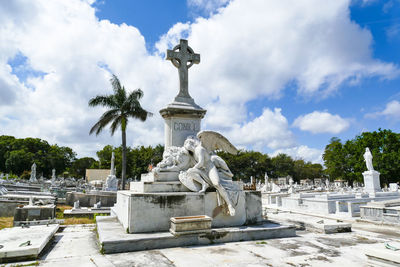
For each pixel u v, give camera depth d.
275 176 65.94
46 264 4.07
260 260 4.28
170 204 5.79
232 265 4.02
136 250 4.85
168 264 4.05
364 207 9.44
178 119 7.73
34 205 10.95
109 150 61.88
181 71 8.26
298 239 5.87
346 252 4.79
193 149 6.70
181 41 8.41
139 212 5.50
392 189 23.05
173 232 5.16
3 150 59.94
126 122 20.83
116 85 20.83
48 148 65.75
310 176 75.56
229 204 6.15
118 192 7.70
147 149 45.91
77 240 5.93
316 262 4.20
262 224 6.57
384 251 3.53
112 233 5.36
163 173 6.39
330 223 6.95
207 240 5.41
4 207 13.48
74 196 18.22
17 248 4.29
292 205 14.18
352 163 38.59
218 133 7.05
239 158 57.84
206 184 6.32
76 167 75.62
